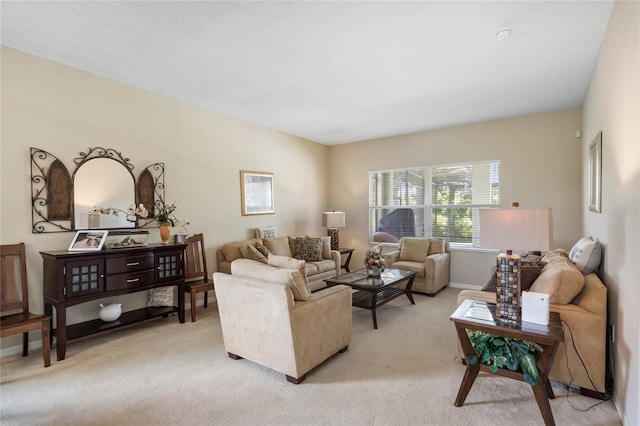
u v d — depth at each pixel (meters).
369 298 3.82
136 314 3.51
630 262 1.80
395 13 2.27
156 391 2.28
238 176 4.97
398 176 6.06
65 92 3.21
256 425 1.92
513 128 4.84
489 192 5.11
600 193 2.69
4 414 2.03
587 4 2.18
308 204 6.35
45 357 2.62
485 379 2.42
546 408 1.84
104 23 2.44
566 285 2.24
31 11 2.29
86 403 2.14
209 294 4.51
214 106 4.41
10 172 2.91
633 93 1.75
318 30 2.50
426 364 2.65
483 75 3.33
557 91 3.78
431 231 5.69
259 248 4.70
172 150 4.11
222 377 2.46
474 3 2.16
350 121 5.08
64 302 2.80
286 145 5.82
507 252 2.14
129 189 3.69
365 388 2.30
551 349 1.84
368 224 6.37
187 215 4.29
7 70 2.87
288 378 2.39
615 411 2.01
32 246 3.02
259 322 2.47
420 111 4.55
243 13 2.29
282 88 3.72
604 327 2.09
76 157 3.29
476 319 2.06
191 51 2.86
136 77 3.47
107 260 3.08
